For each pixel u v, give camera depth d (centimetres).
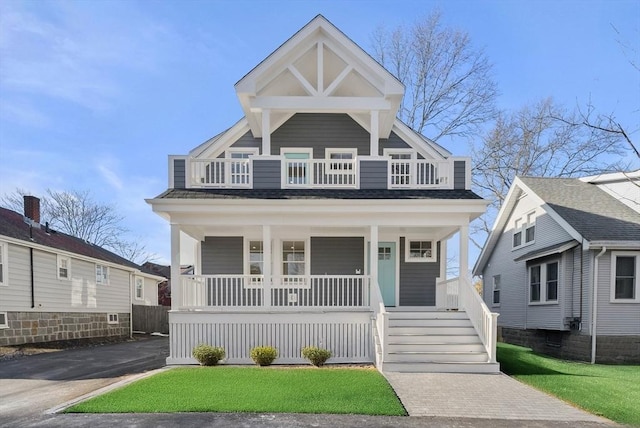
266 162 1173
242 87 1163
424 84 2494
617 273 1342
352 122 1393
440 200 1080
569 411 659
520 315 1786
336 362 1039
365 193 1131
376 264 1096
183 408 636
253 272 1357
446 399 710
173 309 1056
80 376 951
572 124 1681
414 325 1062
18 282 1484
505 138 2477
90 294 1938
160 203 1058
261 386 762
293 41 1184
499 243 2034
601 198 1620
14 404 701
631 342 1307
